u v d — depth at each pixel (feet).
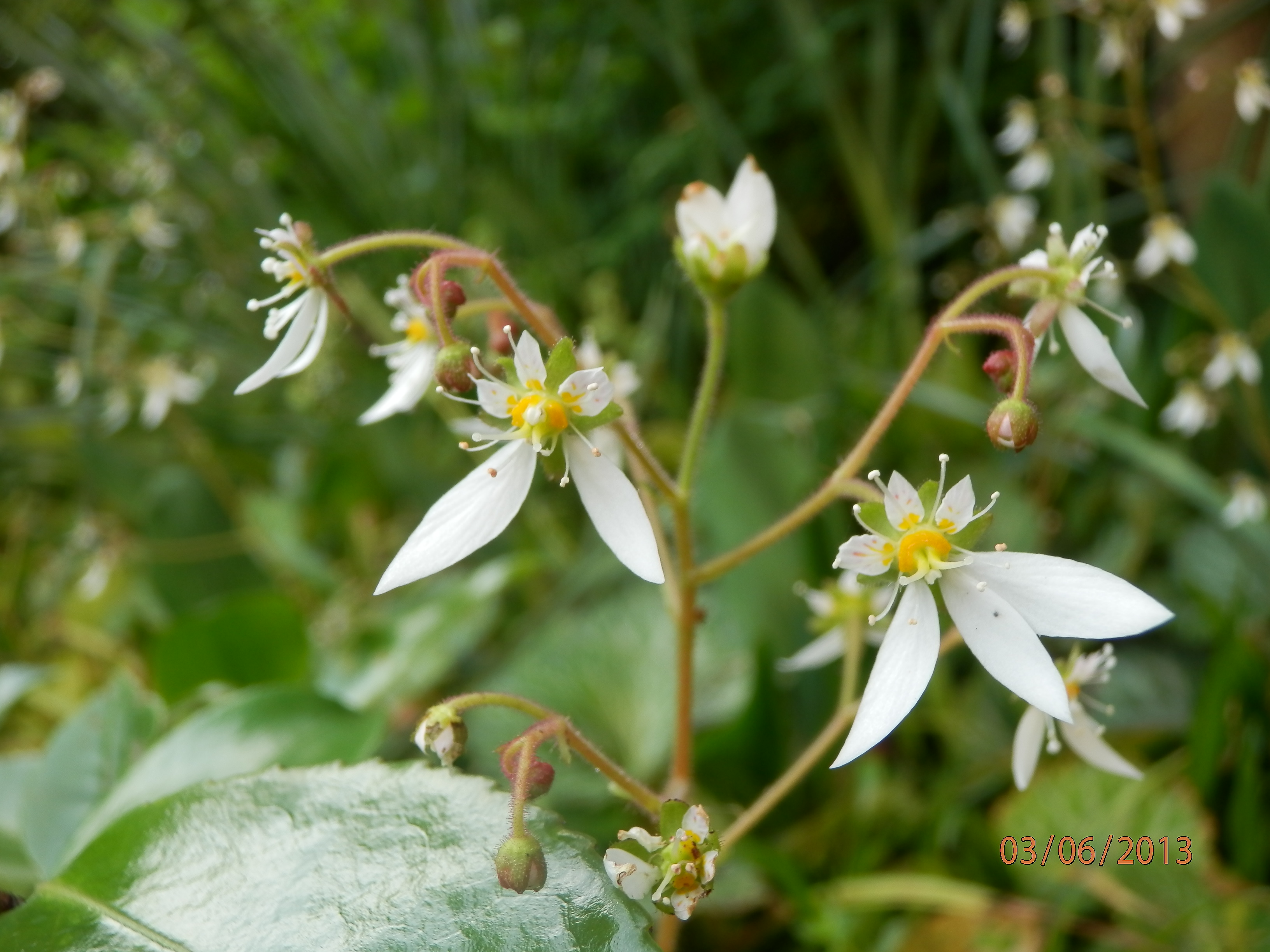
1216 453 0.75
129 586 0.81
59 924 0.29
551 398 0.29
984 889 0.48
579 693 0.55
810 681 0.56
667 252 1.00
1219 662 0.47
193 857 0.30
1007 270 0.32
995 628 0.26
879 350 0.86
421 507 0.81
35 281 0.84
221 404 0.92
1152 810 0.48
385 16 0.97
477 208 1.03
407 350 0.39
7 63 0.96
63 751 0.42
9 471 0.96
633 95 1.10
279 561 0.73
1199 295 0.66
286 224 0.32
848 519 0.61
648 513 0.36
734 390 0.75
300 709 0.39
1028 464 0.75
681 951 0.49
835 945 0.45
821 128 1.08
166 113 0.95
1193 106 0.78
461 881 0.28
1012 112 0.74
